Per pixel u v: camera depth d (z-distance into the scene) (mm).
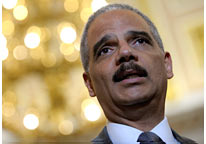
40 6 4434
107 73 2018
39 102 4629
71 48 4367
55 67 4367
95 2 4480
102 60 2066
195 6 5371
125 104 1987
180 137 2254
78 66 4426
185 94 5199
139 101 1977
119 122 2084
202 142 4637
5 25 4426
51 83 4379
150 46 2115
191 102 4922
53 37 4410
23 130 4426
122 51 1986
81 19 4434
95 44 2113
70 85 4551
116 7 2227
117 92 1990
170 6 5309
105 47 2088
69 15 4445
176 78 5371
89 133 4398
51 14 4445
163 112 2123
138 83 1973
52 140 4344
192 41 5406
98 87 2098
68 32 4359
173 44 5375
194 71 5355
